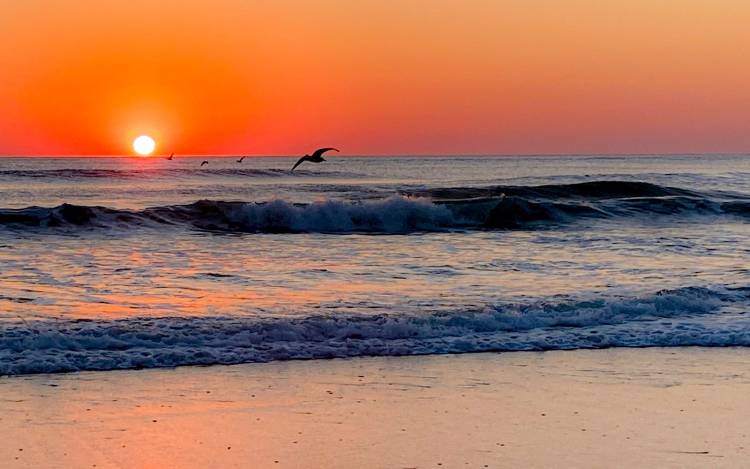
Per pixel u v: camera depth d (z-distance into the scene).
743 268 36.78
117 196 83.00
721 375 20.30
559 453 15.09
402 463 14.58
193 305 27.33
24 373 19.42
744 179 109.50
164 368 20.12
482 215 56.50
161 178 121.69
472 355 21.86
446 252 41.88
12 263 36.53
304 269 35.84
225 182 113.94
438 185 102.69
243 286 31.44
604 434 16.09
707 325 24.95
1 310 26.00
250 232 50.81
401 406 17.73
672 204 61.75
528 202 57.72
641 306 26.56
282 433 16.02
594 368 20.81
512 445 15.48
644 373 20.41
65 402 17.50
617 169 186.38
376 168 195.75
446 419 16.92
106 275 33.69
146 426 16.23
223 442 15.49
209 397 18.08
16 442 15.23
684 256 40.53
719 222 58.31
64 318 24.61
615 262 38.41
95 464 14.33
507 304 26.53
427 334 23.44
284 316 25.14
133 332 22.23
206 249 42.62
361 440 15.70
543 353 22.16
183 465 14.41
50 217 49.16
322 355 21.48
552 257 39.97
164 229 50.03
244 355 21.19
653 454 15.05
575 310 25.94
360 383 19.33
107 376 19.39
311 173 147.50
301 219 53.47
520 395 18.56
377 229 53.69
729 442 15.72
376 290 30.67
